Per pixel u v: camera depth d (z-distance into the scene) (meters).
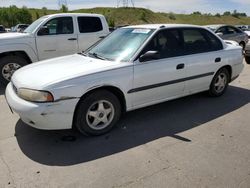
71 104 3.66
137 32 4.77
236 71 5.99
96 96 3.89
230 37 14.05
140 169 3.23
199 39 5.26
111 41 4.92
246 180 3.02
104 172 3.18
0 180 3.05
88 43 8.22
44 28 7.41
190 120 4.65
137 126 4.41
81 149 3.70
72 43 7.90
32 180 3.05
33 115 3.54
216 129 4.30
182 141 3.91
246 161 3.38
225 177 3.07
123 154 3.57
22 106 3.59
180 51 4.86
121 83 4.07
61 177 3.09
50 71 3.95
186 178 3.05
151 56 4.20
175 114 4.91
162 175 3.11
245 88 6.66
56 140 3.95
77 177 3.09
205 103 5.48
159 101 4.70
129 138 4.01
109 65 4.08
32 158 3.48
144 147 3.74
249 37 16.09
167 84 4.67
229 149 3.67
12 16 60.19
